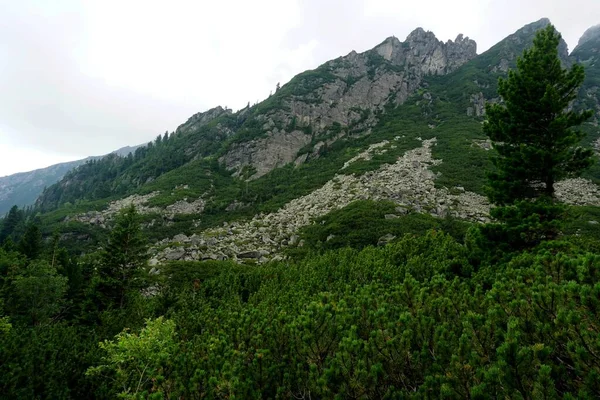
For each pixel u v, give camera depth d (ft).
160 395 18.78
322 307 24.64
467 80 363.35
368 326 23.08
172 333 37.29
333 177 217.15
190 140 405.39
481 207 134.21
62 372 36.35
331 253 81.56
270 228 156.97
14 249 123.24
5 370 33.27
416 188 157.58
